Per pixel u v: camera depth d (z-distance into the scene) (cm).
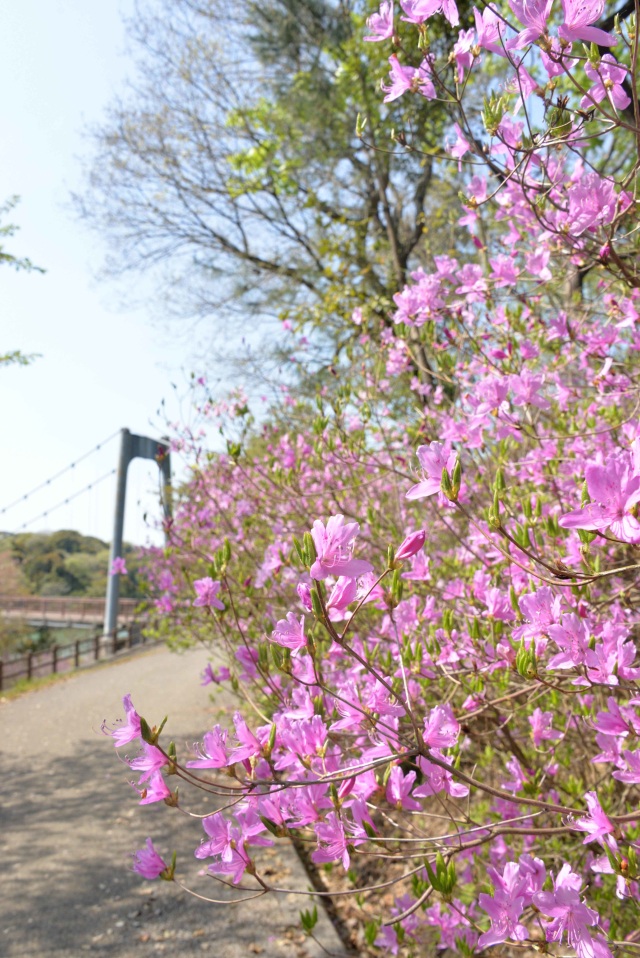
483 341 306
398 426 418
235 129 1180
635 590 221
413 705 226
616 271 189
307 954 358
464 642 238
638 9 143
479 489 293
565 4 136
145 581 730
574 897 128
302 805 148
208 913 416
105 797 639
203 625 555
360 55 838
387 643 264
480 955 219
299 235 1161
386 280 958
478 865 264
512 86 169
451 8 171
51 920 420
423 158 801
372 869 434
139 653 1727
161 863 150
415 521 385
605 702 229
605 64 156
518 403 215
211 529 509
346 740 207
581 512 110
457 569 316
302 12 1002
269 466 390
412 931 223
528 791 211
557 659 142
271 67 1095
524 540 189
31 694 1220
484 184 241
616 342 270
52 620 3125
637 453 110
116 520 1991
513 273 259
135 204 1286
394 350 362
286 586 327
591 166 177
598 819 139
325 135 993
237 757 145
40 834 559
